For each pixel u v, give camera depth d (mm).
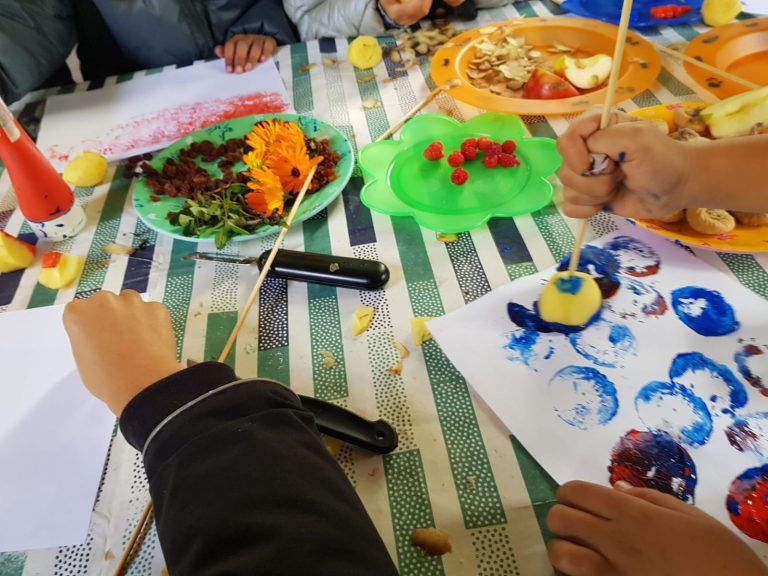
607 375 497
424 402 506
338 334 574
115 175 817
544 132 798
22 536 447
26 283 667
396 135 827
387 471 461
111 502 462
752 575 337
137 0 1062
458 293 600
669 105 716
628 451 445
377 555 340
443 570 402
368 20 1061
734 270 579
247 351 566
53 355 577
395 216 700
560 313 537
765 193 504
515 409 485
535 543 409
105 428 511
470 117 849
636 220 601
